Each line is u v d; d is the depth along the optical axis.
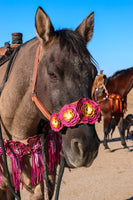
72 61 1.78
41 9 1.84
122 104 7.53
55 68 1.77
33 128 2.27
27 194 4.63
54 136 2.42
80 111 1.73
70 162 1.79
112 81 7.53
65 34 1.89
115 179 5.24
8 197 2.68
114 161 6.71
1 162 2.39
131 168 6.00
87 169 6.07
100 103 7.59
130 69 7.45
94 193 4.48
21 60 2.21
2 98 2.33
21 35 3.16
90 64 1.82
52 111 1.88
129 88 7.43
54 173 2.44
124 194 4.36
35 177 2.31
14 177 2.29
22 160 2.33
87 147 1.71
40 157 2.31
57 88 1.79
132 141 9.55
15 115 2.24
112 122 9.23
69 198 4.30
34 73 1.98
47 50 1.89
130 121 9.46
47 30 1.87
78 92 1.78
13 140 2.34
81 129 1.75
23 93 2.14
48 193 2.40
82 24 2.09
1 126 2.39
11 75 2.30
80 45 1.84
